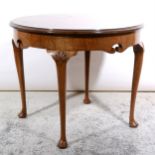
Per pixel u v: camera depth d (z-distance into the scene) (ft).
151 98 5.56
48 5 5.27
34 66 5.72
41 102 5.36
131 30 3.43
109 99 5.53
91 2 5.25
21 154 3.66
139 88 5.88
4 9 5.27
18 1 5.23
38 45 3.43
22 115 4.65
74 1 5.25
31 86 5.90
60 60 3.33
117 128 4.35
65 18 4.07
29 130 4.27
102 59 5.64
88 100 5.29
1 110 4.97
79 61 5.67
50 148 3.80
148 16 5.29
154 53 5.54
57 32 3.17
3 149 3.76
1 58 5.64
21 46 3.79
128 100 5.47
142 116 4.75
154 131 4.25
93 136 4.11
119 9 5.28
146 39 5.44
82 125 4.43
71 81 5.85
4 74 5.77
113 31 3.23
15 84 5.88
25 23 3.60
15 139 4.01
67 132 4.21
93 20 3.85
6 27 5.39
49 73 5.78
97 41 3.28
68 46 3.28
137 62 4.03
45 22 3.66
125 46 3.51
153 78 5.76
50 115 4.79
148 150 3.75
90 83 5.87
